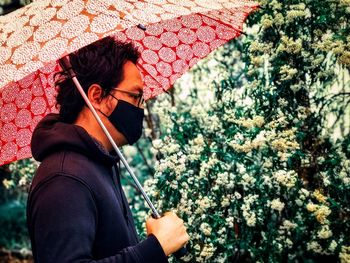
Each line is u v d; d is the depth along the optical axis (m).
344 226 2.11
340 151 2.22
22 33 1.19
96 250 1.15
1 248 4.18
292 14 1.90
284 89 2.11
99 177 1.19
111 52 1.30
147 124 2.96
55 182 1.09
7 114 1.57
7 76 1.08
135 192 3.22
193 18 1.78
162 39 1.81
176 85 2.94
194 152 2.16
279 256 2.23
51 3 1.25
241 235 2.23
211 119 2.21
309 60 2.01
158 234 1.13
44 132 1.23
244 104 2.18
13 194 4.57
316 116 2.23
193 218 2.07
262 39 2.17
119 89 1.30
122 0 1.25
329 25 2.00
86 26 1.16
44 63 1.08
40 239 1.03
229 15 1.68
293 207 2.17
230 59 2.65
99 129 1.30
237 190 2.28
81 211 1.07
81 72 1.29
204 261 2.12
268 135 1.93
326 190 2.13
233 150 2.17
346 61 1.84
